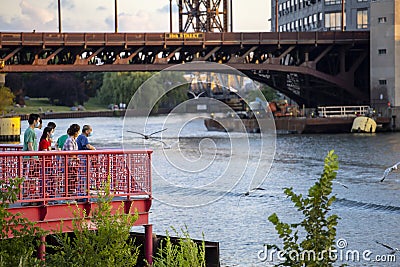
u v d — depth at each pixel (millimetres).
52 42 88812
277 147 81250
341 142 87250
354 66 106500
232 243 31562
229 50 99250
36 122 23734
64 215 21812
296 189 48594
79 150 22531
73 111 178875
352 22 132250
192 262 16203
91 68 91938
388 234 33250
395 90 105750
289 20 154625
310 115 105938
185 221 36406
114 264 17031
